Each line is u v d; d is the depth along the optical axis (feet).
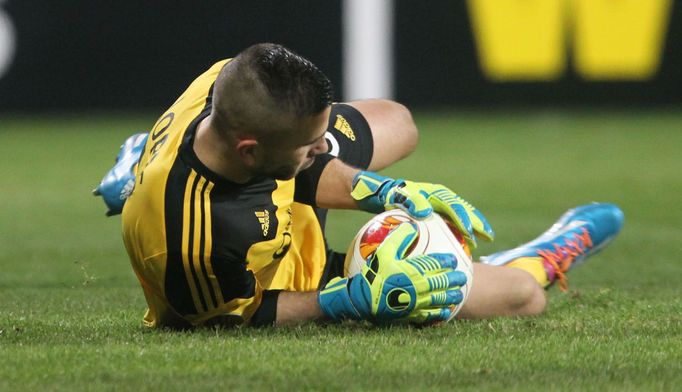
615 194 96.12
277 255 37.09
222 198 34.83
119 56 151.94
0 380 28.63
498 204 90.33
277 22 149.18
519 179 106.01
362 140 46.26
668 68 156.35
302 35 149.18
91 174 110.42
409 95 154.81
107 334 36.04
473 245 37.76
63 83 151.94
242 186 35.19
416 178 106.52
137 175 36.83
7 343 34.09
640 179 105.50
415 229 36.37
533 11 154.51
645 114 156.56
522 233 74.33
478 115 156.25
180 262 34.88
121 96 152.46
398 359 31.07
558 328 36.96
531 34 155.12
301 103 31.71
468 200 92.68
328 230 77.25
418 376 29.07
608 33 155.02
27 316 41.42
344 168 38.09
